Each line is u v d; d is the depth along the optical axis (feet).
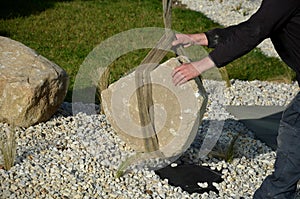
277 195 10.72
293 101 10.50
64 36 24.50
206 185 12.72
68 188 12.41
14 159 12.99
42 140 13.94
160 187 12.57
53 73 14.47
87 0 31.45
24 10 28.32
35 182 12.50
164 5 12.28
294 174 10.55
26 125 14.35
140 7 30.48
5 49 14.90
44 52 21.94
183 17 28.58
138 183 12.65
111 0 31.76
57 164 13.07
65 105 16.12
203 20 28.43
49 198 12.10
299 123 10.41
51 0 30.73
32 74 14.30
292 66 10.39
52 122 14.74
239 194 12.55
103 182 12.65
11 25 25.67
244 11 29.63
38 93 14.19
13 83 14.07
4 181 12.47
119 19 27.86
